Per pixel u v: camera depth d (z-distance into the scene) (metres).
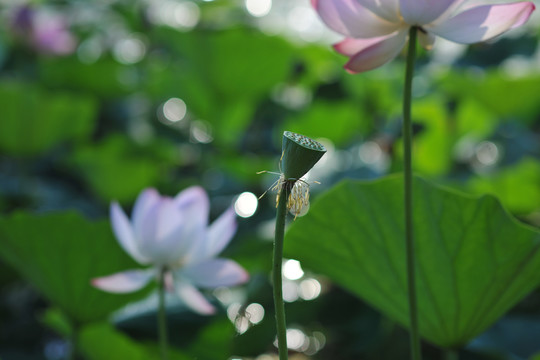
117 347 1.83
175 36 3.18
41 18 4.07
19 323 2.78
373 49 1.31
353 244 1.52
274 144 3.64
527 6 1.27
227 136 3.47
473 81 3.02
